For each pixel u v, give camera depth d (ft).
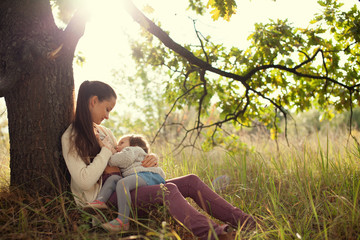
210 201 8.50
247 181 13.05
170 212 7.92
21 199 8.28
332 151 16.34
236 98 15.26
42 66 8.73
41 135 8.76
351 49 12.97
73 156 8.38
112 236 7.72
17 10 8.65
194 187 8.74
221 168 15.08
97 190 8.70
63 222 8.02
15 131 8.84
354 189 9.62
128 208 8.13
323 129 27.63
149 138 24.64
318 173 12.17
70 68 9.43
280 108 13.71
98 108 9.07
